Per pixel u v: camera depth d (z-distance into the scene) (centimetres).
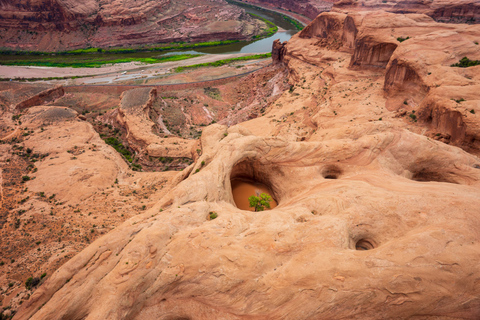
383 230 2302
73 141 6644
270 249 2048
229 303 1934
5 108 8356
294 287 1853
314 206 2619
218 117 9606
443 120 4709
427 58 5878
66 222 3988
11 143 6450
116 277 1984
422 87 5753
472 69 5288
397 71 6244
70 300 1995
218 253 2048
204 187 2856
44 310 1966
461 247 1834
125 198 4597
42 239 3644
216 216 2597
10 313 2652
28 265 3212
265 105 9162
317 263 1911
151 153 6588
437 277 1716
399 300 1719
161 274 2039
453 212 2202
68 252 3328
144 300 2019
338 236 2098
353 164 3406
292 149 3581
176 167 6309
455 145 4478
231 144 3397
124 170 6028
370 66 8019
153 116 8581
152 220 2398
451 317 1677
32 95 9425
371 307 1750
